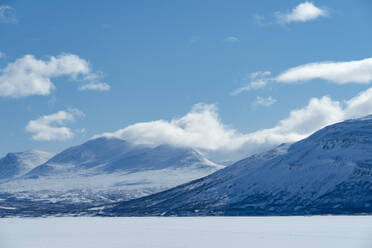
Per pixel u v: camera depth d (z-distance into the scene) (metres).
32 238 152.50
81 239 145.38
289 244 120.25
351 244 116.69
